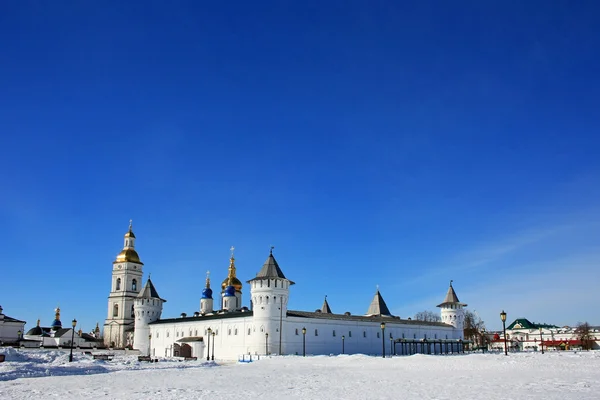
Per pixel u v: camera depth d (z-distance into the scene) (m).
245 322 102.69
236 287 149.38
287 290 100.75
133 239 156.25
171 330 124.62
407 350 120.56
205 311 145.12
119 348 132.88
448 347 133.25
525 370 42.09
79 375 47.66
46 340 139.12
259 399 26.05
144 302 133.12
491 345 183.75
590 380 31.70
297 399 25.73
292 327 99.56
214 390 31.14
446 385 30.89
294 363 66.38
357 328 111.00
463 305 138.25
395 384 32.69
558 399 22.81
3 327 134.12
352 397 26.03
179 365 67.69
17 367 49.56
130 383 37.12
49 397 28.03
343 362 64.06
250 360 79.19
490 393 25.84
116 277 151.88
